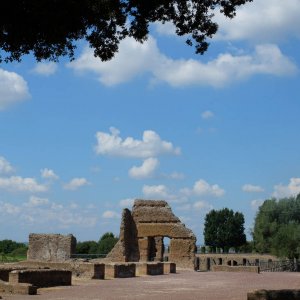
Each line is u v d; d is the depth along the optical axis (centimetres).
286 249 9450
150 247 8125
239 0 2388
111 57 2364
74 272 5409
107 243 10831
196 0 2398
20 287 3553
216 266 7388
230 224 15988
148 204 8138
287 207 10394
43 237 7731
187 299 3250
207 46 2473
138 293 3691
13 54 2184
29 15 1984
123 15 2284
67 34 2186
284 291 2600
